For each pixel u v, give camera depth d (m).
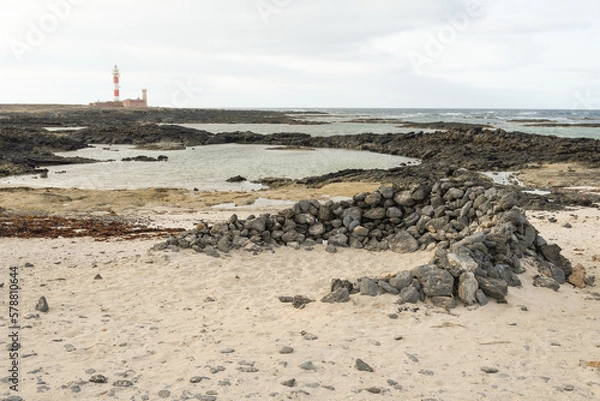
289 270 11.34
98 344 6.90
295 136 66.94
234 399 5.33
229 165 43.19
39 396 5.25
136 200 25.39
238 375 5.90
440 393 5.71
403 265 11.55
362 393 5.60
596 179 33.34
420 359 6.64
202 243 12.77
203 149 57.66
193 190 29.30
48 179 34.62
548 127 94.62
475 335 7.59
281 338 7.27
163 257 11.80
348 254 12.57
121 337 7.24
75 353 6.56
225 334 7.46
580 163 40.62
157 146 59.22
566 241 15.40
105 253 13.30
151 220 20.14
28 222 18.55
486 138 54.06
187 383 5.66
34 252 13.29
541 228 17.66
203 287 10.07
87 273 10.96
